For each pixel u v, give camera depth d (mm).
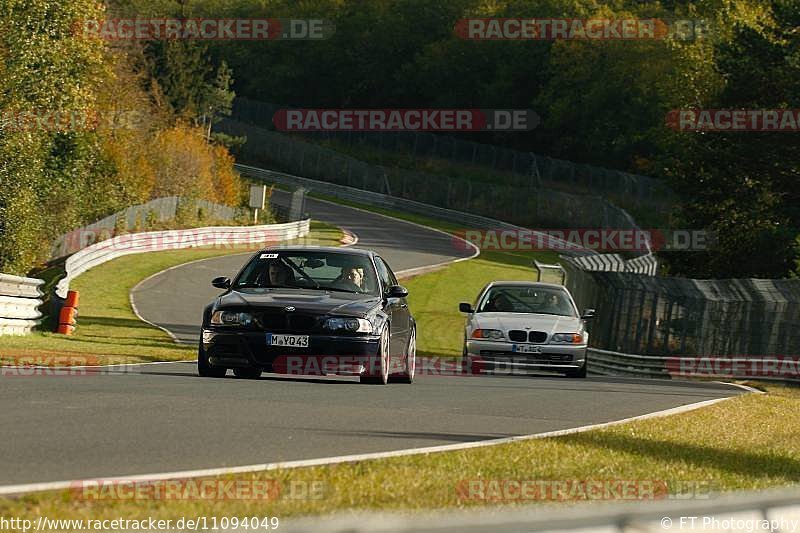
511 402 48406
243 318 50125
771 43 192625
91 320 111375
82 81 166500
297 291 52656
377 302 52562
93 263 159750
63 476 23906
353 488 23375
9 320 78688
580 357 74562
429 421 38219
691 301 99500
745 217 195250
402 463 27359
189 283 154125
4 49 153125
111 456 26906
